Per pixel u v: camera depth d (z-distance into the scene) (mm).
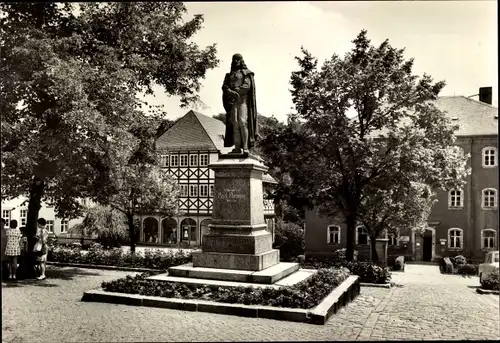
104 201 16734
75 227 30344
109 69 14492
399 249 35281
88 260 19469
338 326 8578
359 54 21109
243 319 8789
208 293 9891
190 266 11688
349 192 21594
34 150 12328
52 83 12219
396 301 12562
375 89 20359
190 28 18125
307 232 37188
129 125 15508
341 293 10625
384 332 8367
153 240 35219
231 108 12352
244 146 12227
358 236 35344
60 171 13547
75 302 10242
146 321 8547
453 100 33969
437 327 8961
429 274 27516
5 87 11688
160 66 18391
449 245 33250
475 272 27625
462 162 21344
